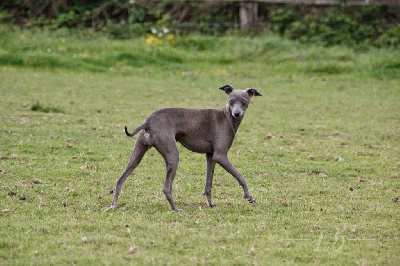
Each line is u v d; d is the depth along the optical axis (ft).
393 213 47.06
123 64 137.18
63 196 48.60
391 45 160.35
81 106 91.66
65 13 176.65
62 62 131.23
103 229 39.96
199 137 46.47
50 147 65.26
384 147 73.92
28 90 101.96
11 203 45.55
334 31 168.35
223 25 174.70
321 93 116.78
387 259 36.37
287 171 61.41
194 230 40.83
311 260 36.04
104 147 67.41
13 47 137.80
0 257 34.09
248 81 126.82
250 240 39.22
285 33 169.07
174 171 45.11
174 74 131.44
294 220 44.42
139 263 34.01
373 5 178.19
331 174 60.75
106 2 180.55
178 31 167.12
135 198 49.11
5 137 67.82
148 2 182.80
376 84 127.54
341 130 83.82
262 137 77.05
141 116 86.63
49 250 35.55
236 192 52.80
